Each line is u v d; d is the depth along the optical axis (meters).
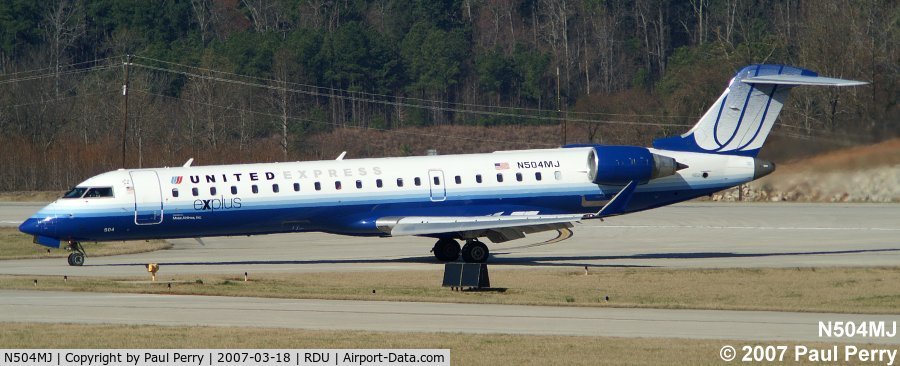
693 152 161.38
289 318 99.12
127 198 146.12
